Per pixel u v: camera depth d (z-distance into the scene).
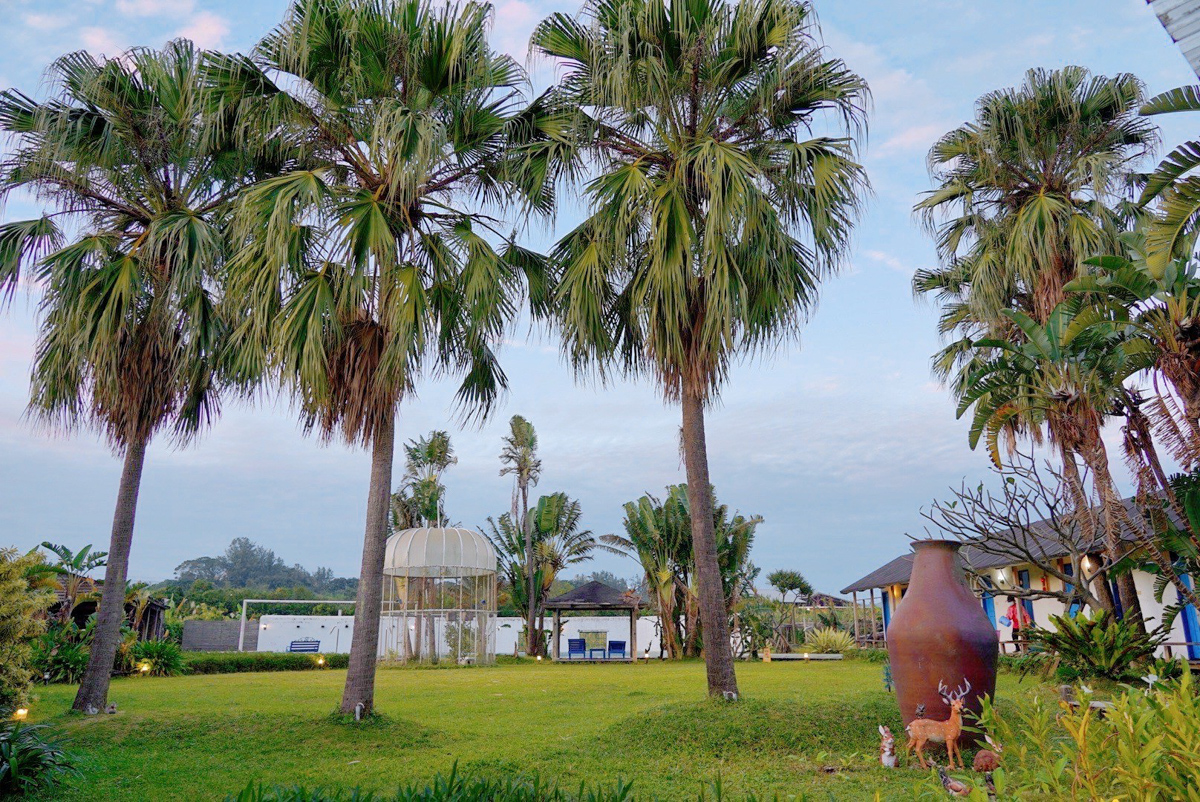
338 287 9.24
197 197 10.95
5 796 5.90
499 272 9.84
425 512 35.41
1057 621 11.54
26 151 9.95
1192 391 8.80
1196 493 9.72
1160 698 2.91
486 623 28.30
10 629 7.79
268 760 7.50
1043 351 10.59
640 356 11.11
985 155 13.75
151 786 6.37
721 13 10.09
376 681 18.73
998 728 3.30
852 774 6.61
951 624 7.25
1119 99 13.25
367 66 9.65
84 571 20.05
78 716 9.71
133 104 10.20
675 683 16.86
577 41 10.41
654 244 9.71
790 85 9.83
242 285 8.91
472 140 10.45
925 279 17.77
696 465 10.23
